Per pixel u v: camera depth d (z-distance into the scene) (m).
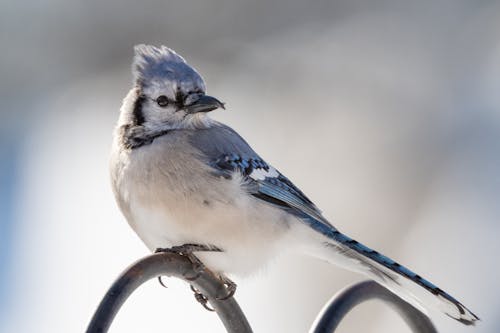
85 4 19.59
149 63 7.31
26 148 17.69
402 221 13.27
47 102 18.98
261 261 7.20
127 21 19.55
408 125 15.41
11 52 19.20
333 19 19.00
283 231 7.32
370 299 6.38
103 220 14.46
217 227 6.89
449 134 15.01
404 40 18.03
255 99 16.91
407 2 18.70
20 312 12.73
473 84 16.25
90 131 17.75
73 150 17.14
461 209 13.18
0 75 19.00
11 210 15.52
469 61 16.98
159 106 7.20
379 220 13.29
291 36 18.83
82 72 19.47
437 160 14.41
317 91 16.75
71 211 14.99
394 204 13.55
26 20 19.41
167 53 7.40
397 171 14.27
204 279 6.41
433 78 16.73
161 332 11.57
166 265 5.98
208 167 6.93
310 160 14.66
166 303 12.12
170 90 7.21
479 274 12.06
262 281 12.25
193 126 7.27
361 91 16.58
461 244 12.55
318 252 7.41
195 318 11.74
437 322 10.91
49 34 19.52
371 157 14.65
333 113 15.98
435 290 6.50
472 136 14.84
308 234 7.37
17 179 16.67
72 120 18.30
